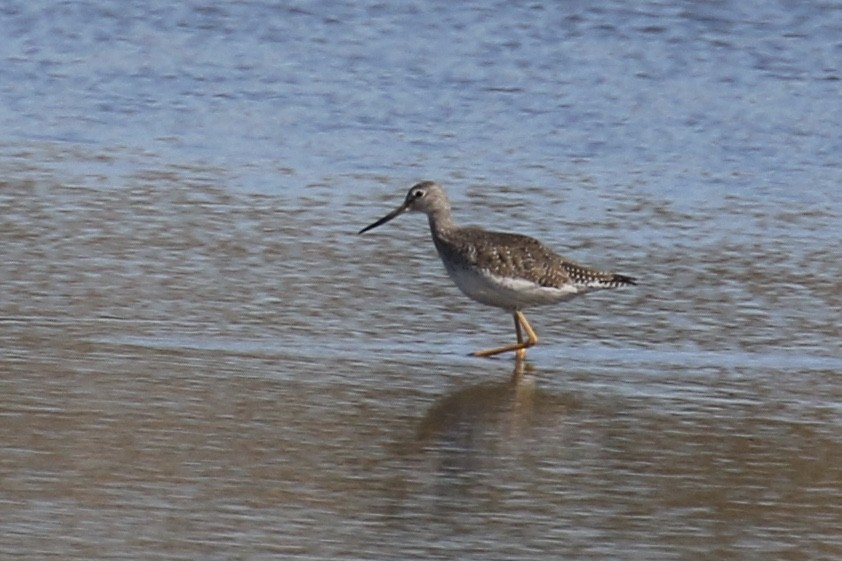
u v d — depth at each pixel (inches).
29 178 732.0
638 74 907.4
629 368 549.6
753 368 551.5
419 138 821.9
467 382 528.4
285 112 852.6
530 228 698.8
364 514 411.8
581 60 921.5
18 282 598.2
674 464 458.0
